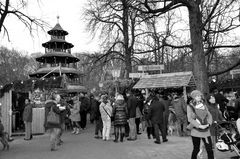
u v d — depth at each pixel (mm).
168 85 18438
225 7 16078
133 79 21938
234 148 7102
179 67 29516
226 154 8320
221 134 7344
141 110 13938
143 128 15602
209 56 24281
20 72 57906
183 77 18578
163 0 14820
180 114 12797
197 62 15016
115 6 15852
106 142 11883
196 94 6387
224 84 24312
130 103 12219
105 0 16766
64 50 38969
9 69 53406
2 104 14219
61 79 17391
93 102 13914
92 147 10609
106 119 12508
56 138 10453
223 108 12492
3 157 9109
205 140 6254
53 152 9773
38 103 16797
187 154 8648
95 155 8961
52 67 36844
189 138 12164
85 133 15875
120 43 26906
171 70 29469
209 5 17375
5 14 14398
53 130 10219
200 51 15070
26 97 17516
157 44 21656
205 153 8398
